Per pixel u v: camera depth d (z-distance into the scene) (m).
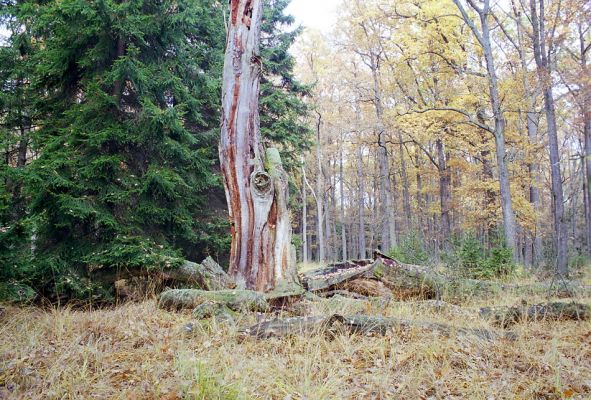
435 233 24.92
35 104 9.89
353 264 9.47
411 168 27.25
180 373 3.59
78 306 7.81
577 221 31.42
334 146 27.33
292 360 4.16
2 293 6.46
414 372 4.02
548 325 5.85
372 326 5.14
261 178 7.69
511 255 11.52
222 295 6.38
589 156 8.70
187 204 10.55
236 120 7.88
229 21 8.17
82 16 8.67
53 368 3.78
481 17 15.94
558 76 15.77
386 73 22.39
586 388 3.81
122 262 8.16
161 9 9.66
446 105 19.50
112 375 3.87
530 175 19.45
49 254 8.20
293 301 7.08
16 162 13.12
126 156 9.61
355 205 37.62
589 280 10.82
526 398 3.61
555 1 16.61
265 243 7.66
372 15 19.89
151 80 9.48
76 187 8.34
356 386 3.81
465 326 5.58
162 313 6.18
